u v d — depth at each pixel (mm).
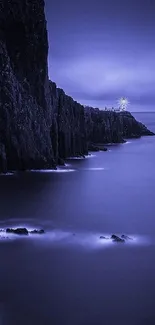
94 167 90062
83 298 27062
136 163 99562
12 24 86438
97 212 48906
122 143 169000
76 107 114875
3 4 86062
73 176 75875
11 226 42531
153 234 40312
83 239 38375
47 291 27844
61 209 50094
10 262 32562
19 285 28656
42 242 37125
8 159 76062
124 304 26359
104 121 168000
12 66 87062
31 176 72875
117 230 41688
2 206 50875
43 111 89688
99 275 30344
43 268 31453
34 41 88688
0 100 75938
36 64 89562
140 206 52406
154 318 24969
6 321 24547
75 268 31547
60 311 25547
